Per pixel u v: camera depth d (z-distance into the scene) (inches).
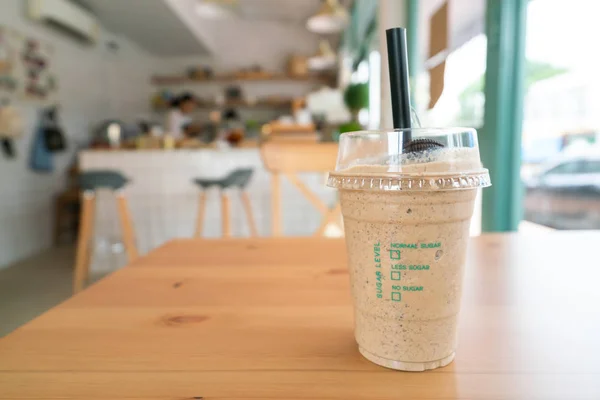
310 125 74.0
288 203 97.4
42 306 70.5
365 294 10.2
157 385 9.2
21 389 9.0
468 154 10.0
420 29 76.6
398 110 10.5
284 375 9.6
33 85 113.7
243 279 17.0
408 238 9.5
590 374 9.5
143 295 15.1
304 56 189.0
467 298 14.6
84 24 129.3
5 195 104.3
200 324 12.5
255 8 173.5
